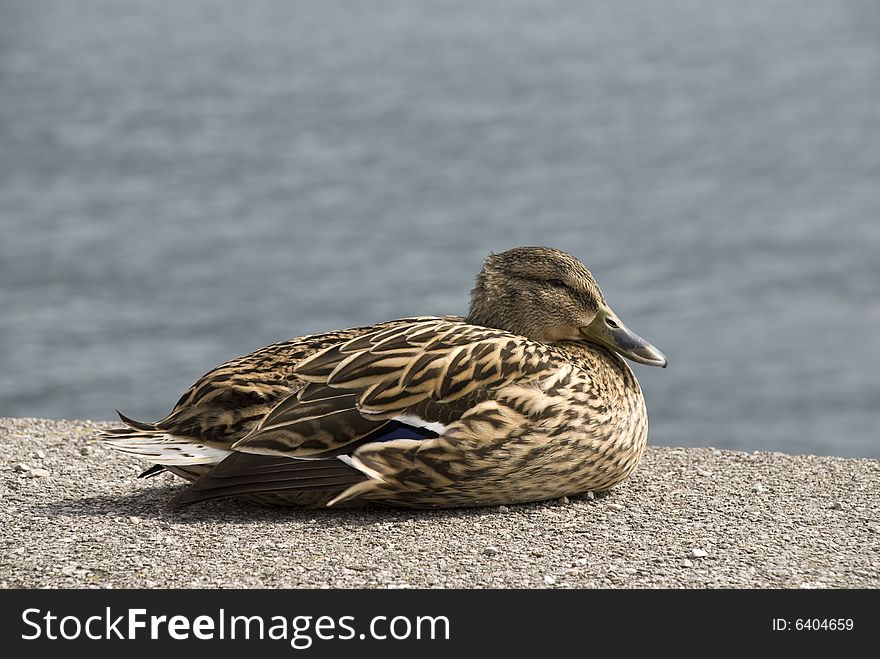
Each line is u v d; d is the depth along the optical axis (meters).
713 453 9.59
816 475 8.89
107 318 31.78
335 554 6.97
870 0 197.25
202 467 7.58
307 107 93.31
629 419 7.97
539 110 88.88
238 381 7.52
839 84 97.75
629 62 123.38
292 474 7.28
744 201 51.69
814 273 38.34
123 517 7.61
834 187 54.97
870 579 6.78
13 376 26.17
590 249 42.12
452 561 6.89
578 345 8.29
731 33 151.38
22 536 7.25
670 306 34.38
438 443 7.36
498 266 8.45
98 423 10.39
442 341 7.59
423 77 115.94
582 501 8.05
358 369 7.42
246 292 35.00
